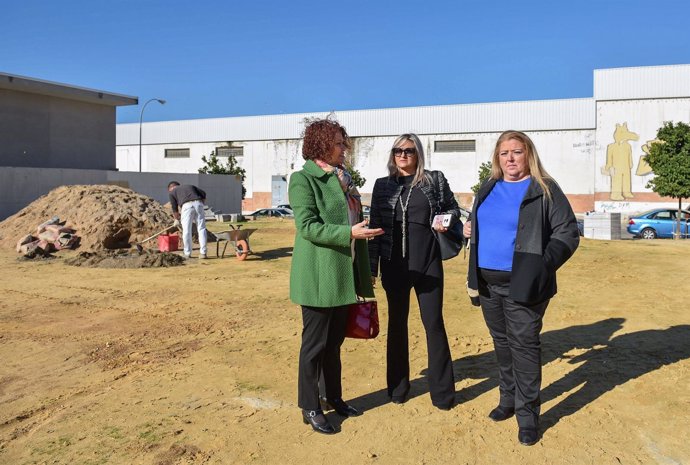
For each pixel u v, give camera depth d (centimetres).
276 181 5559
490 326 392
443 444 360
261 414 410
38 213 1559
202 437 372
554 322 673
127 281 996
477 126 4738
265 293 882
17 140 3133
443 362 413
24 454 352
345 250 371
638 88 4250
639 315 703
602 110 4347
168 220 1588
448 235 408
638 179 4266
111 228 1459
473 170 4769
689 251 1494
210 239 1658
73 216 1509
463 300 816
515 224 367
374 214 427
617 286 928
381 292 885
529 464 333
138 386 473
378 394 447
